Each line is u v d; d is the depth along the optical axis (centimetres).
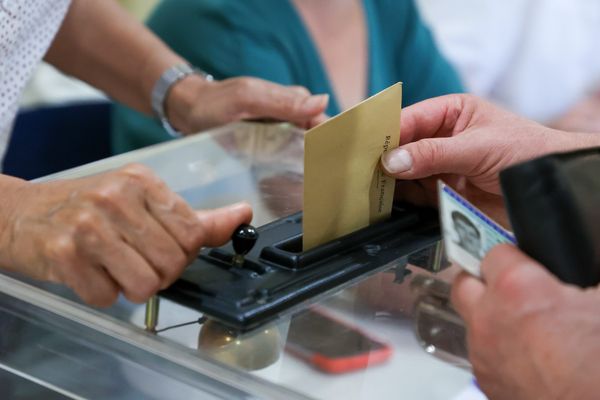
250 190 92
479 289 62
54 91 199
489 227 65
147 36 141
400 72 201
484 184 92
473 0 208
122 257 65
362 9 193
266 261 72
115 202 66
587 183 56
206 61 186
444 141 84
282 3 187
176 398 59
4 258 71
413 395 59
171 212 68
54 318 68
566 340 56
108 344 65
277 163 102
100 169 93
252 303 65
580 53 214
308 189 71
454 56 209
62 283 71
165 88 135
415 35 200
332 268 72
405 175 79
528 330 58
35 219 68
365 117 72
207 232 70
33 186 72
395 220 82
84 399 60
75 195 67
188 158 100
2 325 67
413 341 65
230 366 61
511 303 58
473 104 96
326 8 190
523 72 213
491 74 212
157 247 66
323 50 192
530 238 58
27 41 101
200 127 130
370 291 71
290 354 62
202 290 67
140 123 174
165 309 67
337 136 70
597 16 212
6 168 158
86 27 138
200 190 91
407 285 73
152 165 96
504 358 60
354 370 61
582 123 216
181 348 62
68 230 66
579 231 56
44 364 63
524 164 56
